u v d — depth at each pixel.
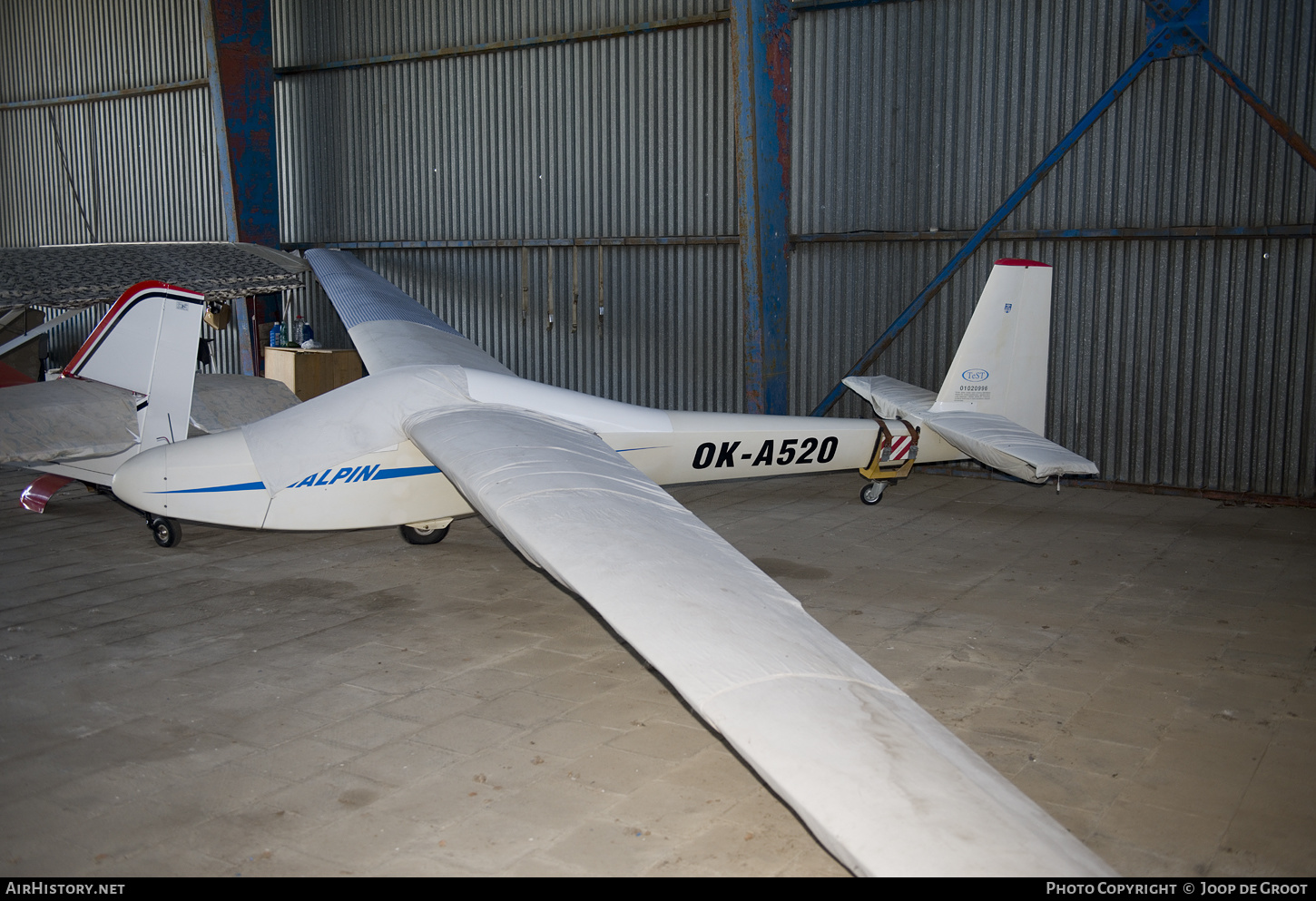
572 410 8.13
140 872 3.79
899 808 2.73
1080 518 9.84
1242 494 10.52
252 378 10.92
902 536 9.09
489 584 7.73
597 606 3.90
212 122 16.06
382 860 3.87
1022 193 11.23
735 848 3.96
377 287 12.80
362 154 15.54
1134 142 10.68
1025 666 5.89
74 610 7.04
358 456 7.45
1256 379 10.40
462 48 14.37
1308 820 4.14
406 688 5.64
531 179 14.20
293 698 5.50
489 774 4.60
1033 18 10.99
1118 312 10.99
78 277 11.74
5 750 4.85
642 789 4.45
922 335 12.03
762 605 3.96
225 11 14.99
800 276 12.59
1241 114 10.16
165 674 5.84
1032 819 2.75
